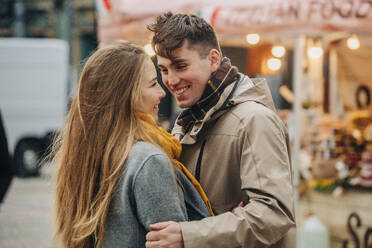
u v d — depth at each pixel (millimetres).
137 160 1847
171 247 1809
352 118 6434
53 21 20188
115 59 1958
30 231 6680
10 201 8695
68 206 1988
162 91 2082
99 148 1918
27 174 11492
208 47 2186
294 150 5000
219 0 4594
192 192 2016
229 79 2193
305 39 6641
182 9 4727
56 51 11789
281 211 1923
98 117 1936
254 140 2021
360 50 6660
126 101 1940
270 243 1935
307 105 6637
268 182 1948
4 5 20734
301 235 5082
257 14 4344
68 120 2021
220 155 2154
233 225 1890
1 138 3479
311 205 5422
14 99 11609
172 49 2123
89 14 19500
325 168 5418
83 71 1993
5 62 11625
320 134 6492
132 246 1848
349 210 5109
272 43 7984
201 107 2197
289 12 4172
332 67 6832
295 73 5094
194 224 1860
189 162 2246
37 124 11664
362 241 4988
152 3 4938
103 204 1854
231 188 2166
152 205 1816
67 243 2006
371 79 6625
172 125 2713
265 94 2211
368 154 5309
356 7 3930
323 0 4047
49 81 11727
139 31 5020
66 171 1987
